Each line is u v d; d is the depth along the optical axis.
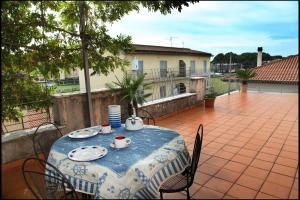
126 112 5.32
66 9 3.54
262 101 8.60
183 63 18.89
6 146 3.24
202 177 3.11
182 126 5.59
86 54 3.96
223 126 5.50
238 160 3.62
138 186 1.79
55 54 3.62
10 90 3.52
